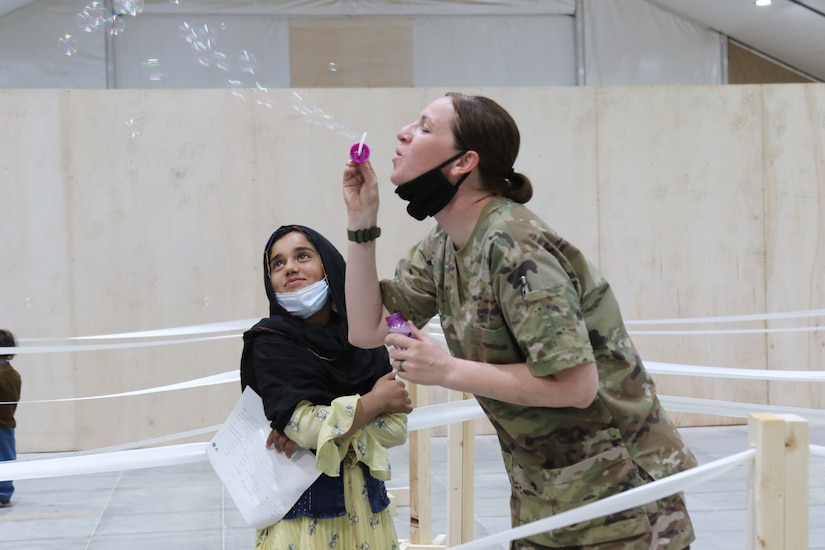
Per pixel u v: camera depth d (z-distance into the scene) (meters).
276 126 7.36
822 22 8.16
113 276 7.19
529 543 1.73
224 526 4.66
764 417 1.51
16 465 2.37
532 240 1.57
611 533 1.61
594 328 1.65
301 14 8.80
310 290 2.36
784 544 1.48
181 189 7.26
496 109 1.66
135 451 2.43
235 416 2.39
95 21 8.37
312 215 7.39
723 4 8.50
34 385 7.07
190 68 8.65
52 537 4.48
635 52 9.13
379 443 2.30
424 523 3.99
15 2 8.19
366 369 2.40
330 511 2.24
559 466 1.65
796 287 7.78
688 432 7.52
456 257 1.68
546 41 9.09
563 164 7.62
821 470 5.83
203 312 7.28
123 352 7.18
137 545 4.32
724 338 7.75
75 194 7.16
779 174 7.77
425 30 8.97
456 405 2.94
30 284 7.11
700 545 4.18
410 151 1.66
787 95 7.77
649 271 7.68
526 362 1.58
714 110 7.72
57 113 7.14
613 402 1.64
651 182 7.68
